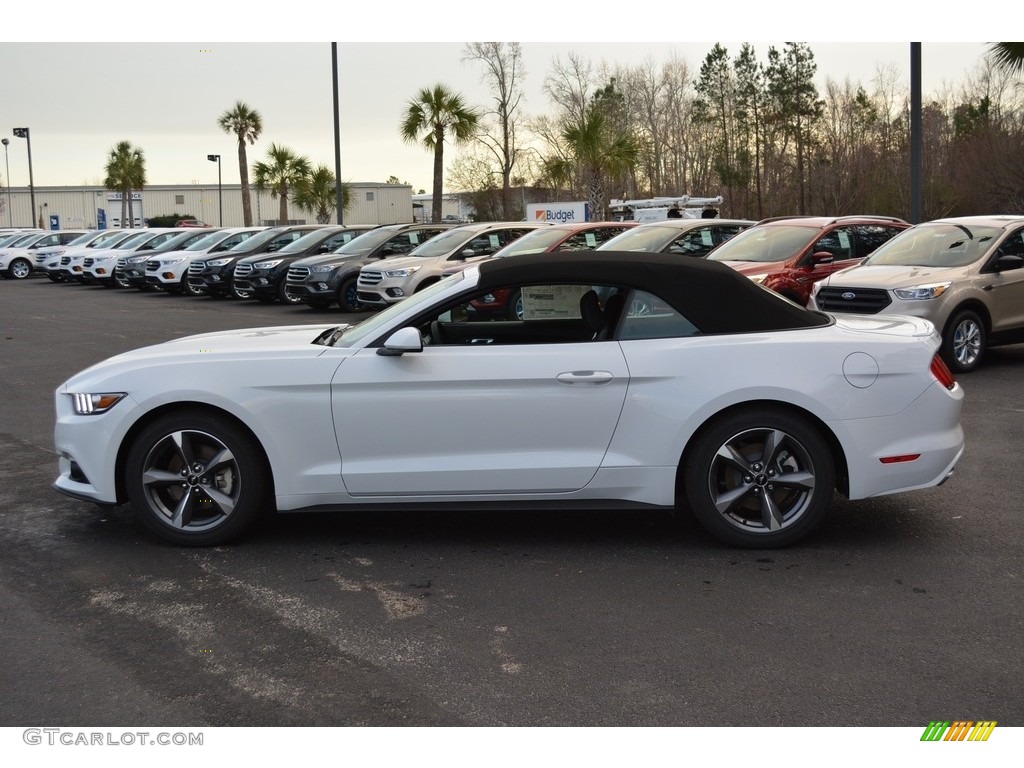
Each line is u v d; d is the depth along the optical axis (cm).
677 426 484
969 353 1045
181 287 2622
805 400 480
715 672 367
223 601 445
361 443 497
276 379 495
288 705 346
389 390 491
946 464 500
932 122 5044
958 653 380
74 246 3484
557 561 493
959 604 429
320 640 402
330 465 499
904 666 370
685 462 500
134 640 404
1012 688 351
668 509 498
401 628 412
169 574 480
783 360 483
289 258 2189
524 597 445
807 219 1299
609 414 488
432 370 489
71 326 1770
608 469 491
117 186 6619
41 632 412
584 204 3303
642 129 5994
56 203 8062
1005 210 3519
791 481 492
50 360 1309
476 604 438
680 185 6109
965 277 1034
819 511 492
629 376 485
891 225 1299
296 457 498
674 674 366
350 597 448
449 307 507
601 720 332
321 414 495
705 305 497
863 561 484
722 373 482
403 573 479
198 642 401
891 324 529
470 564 491
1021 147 3341
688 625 411
